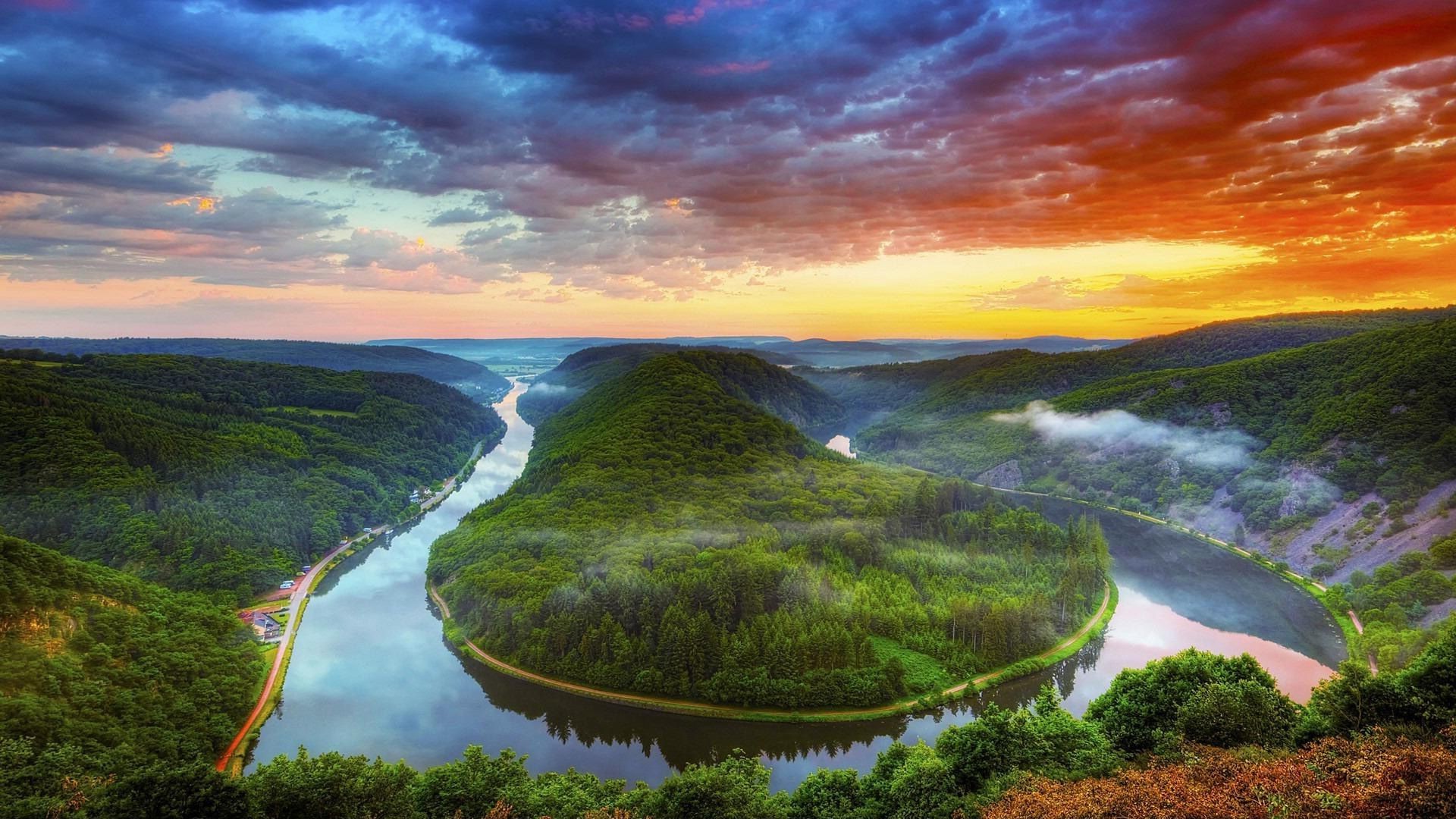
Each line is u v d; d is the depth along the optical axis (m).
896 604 196.00
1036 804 79.06
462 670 187.62
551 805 99.50
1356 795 66.00
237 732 153.38
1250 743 90.81
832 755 151.00
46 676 131.00
